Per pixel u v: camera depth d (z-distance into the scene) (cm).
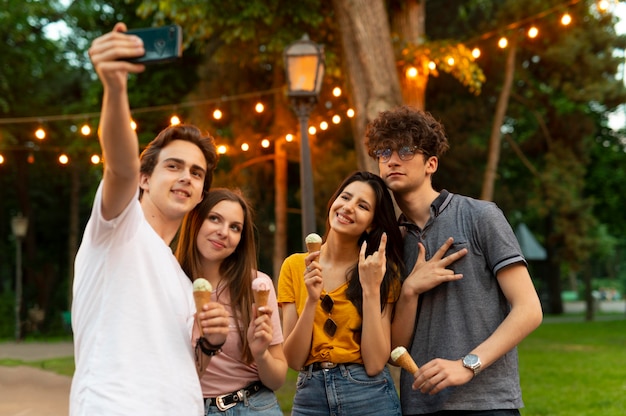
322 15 1030
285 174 1520
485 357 270
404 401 301
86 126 1116
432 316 296
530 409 757
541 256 3412
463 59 892
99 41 193
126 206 217
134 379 216
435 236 302
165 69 1717
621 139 2478
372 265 293
